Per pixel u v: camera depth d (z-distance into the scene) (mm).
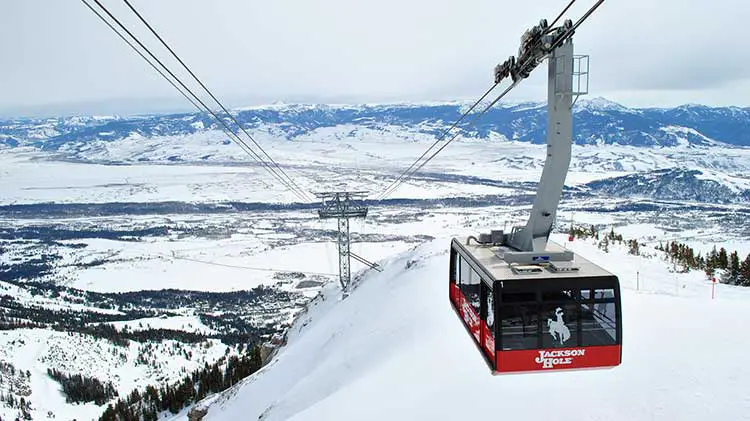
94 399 173750
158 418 115000
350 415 26859
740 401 20344
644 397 21656
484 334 17219
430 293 46062
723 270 43969
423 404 25422
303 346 58438
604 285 15859
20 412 162750
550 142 17297
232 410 51250
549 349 15812
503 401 23547
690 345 25438
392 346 37156
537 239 18297
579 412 21500
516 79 19734
